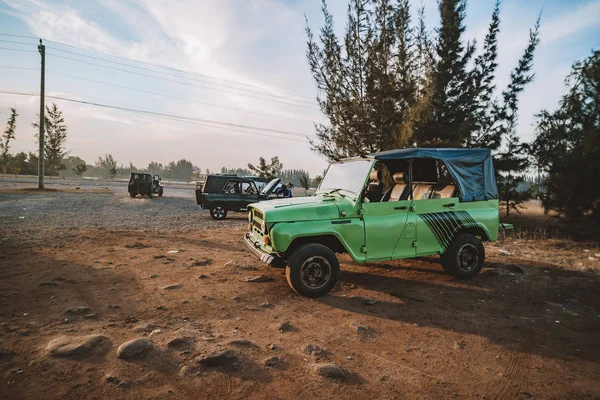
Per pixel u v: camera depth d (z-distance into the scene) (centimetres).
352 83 1306
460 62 1422
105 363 282
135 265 627
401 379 282
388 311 441
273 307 442
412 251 538
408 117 1187
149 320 381
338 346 340
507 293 522
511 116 1350
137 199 2364
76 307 408
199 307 431
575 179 964
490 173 607
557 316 436
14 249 721
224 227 1194
